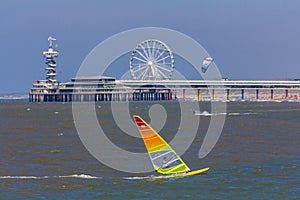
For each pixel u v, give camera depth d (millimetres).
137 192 135125
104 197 131250
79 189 140125
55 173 165125
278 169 166750
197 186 139750
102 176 157500
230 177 152000
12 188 143000
